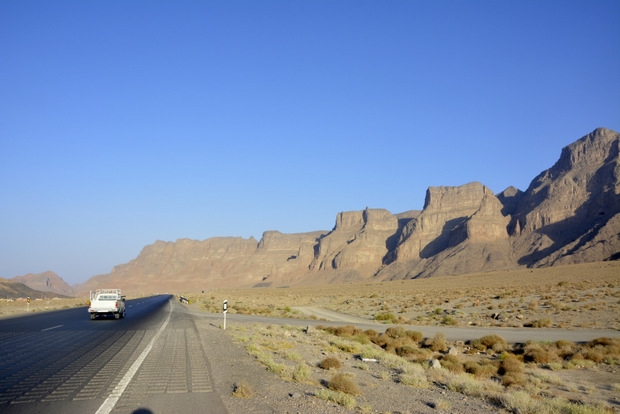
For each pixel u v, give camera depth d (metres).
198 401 8.32
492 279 99.94
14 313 36.25
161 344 16.41
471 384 11.75
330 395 9.06
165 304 59.94
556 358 17.86
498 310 39.09
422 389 11.45
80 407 7.74
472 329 28.22
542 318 31.00
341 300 69.44
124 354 13.70
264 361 13.16
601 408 10.02
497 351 20.16
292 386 10.12
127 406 7.84
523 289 61.19
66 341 16.64
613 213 189.62
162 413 7.48
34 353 13.55
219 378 10.50
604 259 157.50
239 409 7.88
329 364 13.45
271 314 44.28
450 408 9.29
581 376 15.03
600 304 36.72
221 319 32.53
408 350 19.67
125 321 27.55
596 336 22.69
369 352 17.34
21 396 8.36
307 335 23.61
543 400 10.49
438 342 21.38
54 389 8.95
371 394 10.21
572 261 165.88
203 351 14.91
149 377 10.30
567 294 47.84
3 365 11.45
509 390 12.20
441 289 82.69
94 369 11.10
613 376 14.91
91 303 28.86
